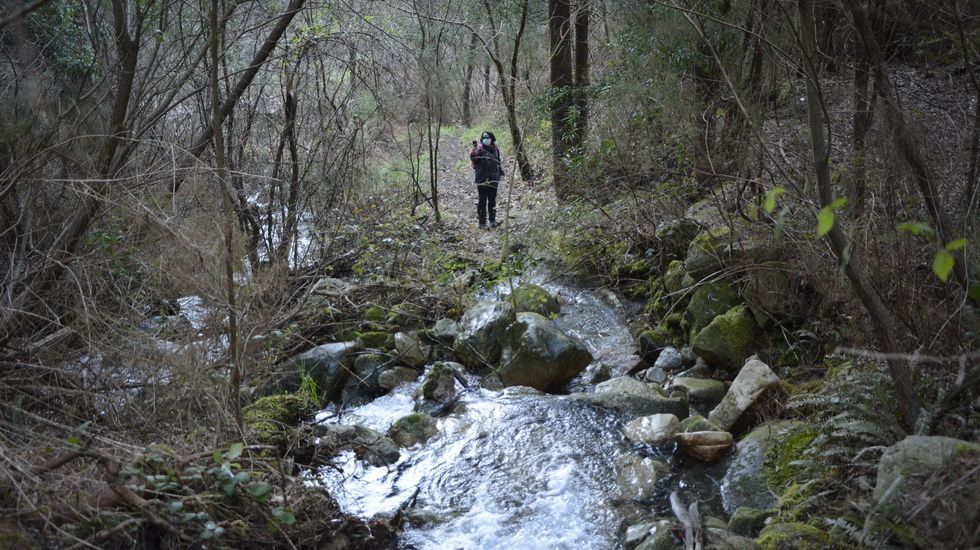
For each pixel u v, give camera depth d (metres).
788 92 6.68
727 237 6.48
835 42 5.81
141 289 5.07
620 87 8.41
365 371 6.55
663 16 7.82
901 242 4.49
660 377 6.39
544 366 6.40
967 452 3.18
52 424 3.97
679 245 7.53
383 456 5.28
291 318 6.80
